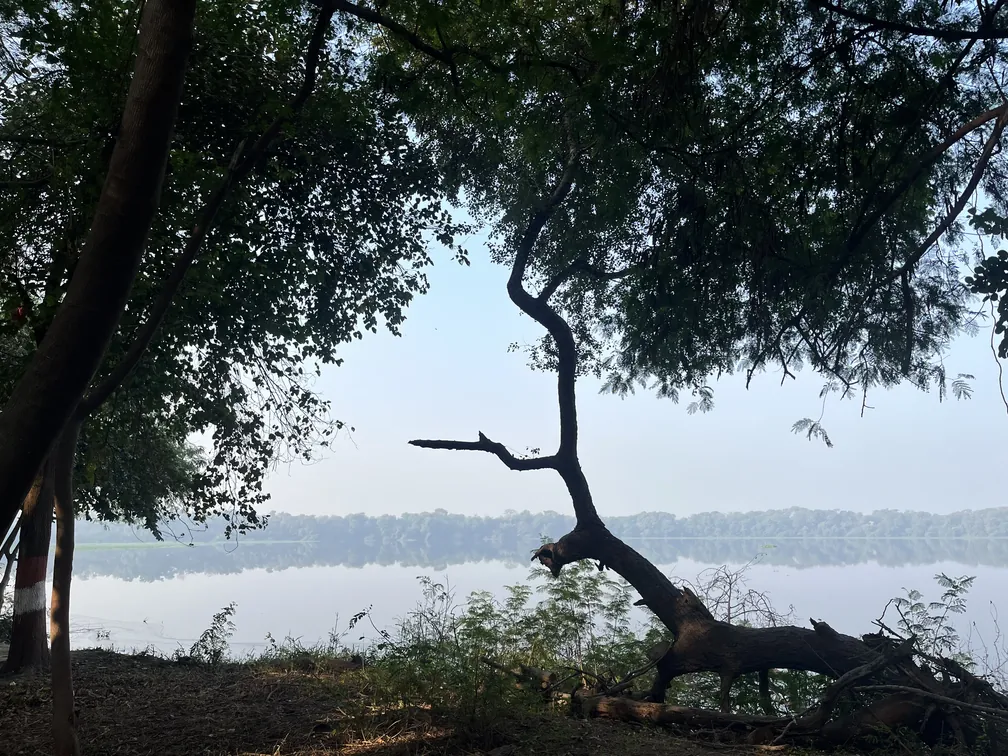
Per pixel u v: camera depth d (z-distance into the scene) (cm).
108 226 347
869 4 593
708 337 721
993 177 607
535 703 662
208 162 789
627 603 966
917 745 585
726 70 635
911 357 640
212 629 1045
